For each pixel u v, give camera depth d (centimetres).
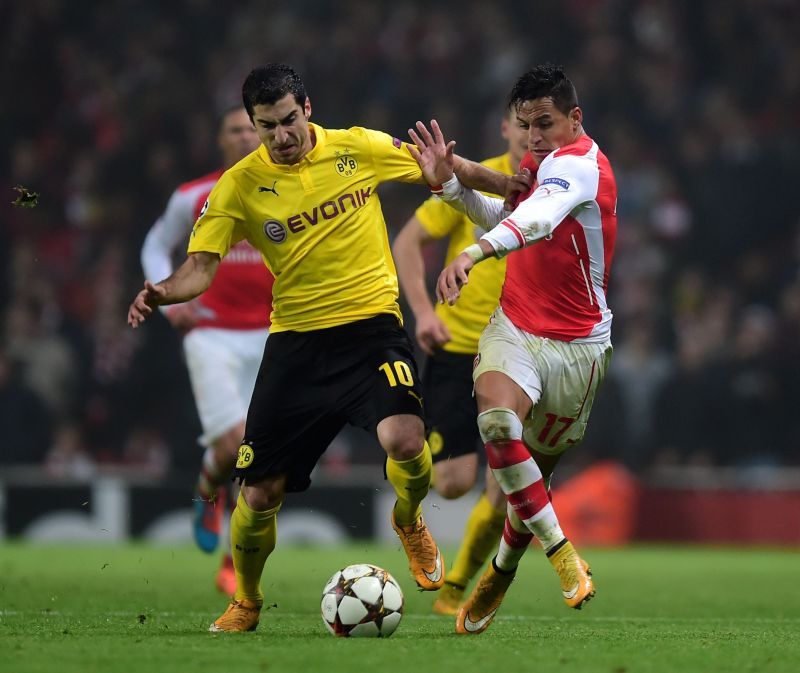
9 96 6644
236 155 2750
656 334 5656
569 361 1853
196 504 3005
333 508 4831
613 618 2328
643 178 6234
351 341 1936
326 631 1880
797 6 6925
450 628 2000
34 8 6850
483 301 2523
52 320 5728
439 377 2566
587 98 6506
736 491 5053
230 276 2889
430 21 6781
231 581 2705
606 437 5369
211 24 6931
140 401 5603
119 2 6938
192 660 1473
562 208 1778
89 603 2431
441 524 4850
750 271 5981
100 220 6184
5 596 2566
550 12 6850
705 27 6875
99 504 4766
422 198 6066
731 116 6469
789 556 4506
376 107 6519
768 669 1459
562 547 1758
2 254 6084
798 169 6209
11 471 5288
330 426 1947
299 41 6775
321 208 1931
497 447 1784
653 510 5072
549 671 1408
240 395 2939
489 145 6438
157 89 6562
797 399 5462
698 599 2822
